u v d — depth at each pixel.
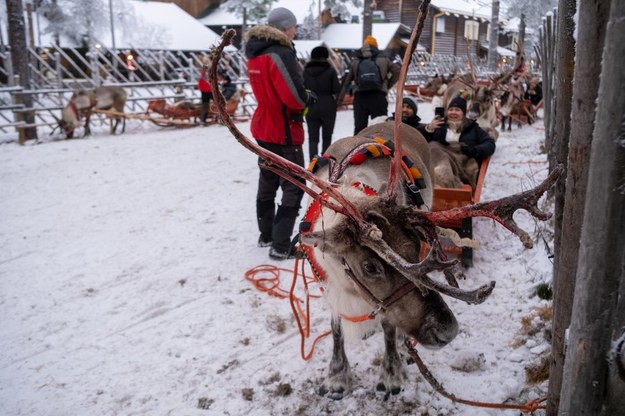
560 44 2.44
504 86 11.71
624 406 1.89
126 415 3.21
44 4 23.53
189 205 6.86
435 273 4.79
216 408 3.25
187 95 16.38
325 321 4.16
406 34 29.55
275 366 3.63
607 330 1.85
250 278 4.82
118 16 26.08
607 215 1.74
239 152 10.07
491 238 5.52
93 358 3.76
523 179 7.23
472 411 3.11
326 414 3.19
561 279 2.23
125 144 11.12
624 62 1.61
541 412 3.03
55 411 3.25
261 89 4.94
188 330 4.06
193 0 39.22
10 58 13.49
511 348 3.67
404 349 3.65
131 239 5.79
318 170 3.46
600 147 1.71
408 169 3.34
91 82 17.44
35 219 6.44
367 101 8.08
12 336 4.02
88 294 4.62
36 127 12.02
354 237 2.58
